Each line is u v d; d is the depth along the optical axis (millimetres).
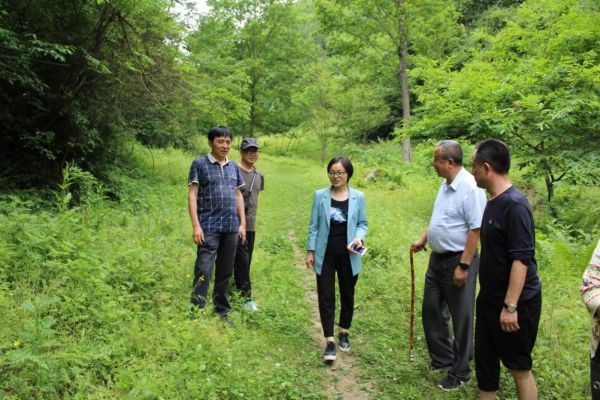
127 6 8328
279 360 3916
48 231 4930
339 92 29375
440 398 3461
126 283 4426
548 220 8961
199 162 4441
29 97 8148
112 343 3422
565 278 5742
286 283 5844
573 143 9062
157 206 9062
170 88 10930
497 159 2838
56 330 3461
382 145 27906
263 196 13625
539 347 3912
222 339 3793
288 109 34281
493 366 3039
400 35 21141
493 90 9539
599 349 2189
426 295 3838
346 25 21609
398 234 7734
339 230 4129
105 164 10336
